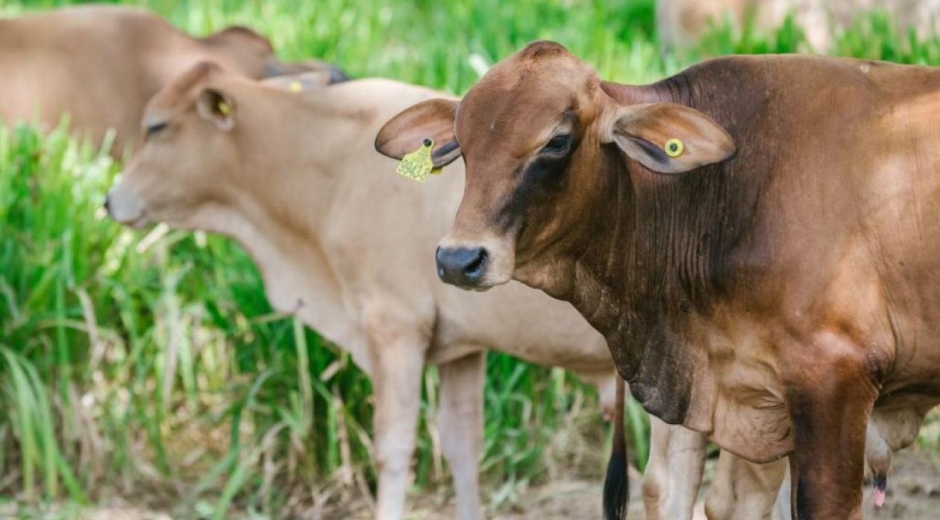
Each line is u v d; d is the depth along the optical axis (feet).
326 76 41.39
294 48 55.42
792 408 23.43
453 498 37.27
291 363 37.04
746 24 51.31
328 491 36.88
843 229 23.15
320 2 61.31
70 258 37.42
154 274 38.93
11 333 37.09
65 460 37.40
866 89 23.81
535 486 37.63
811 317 23.13
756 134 23.95
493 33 54.90
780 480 28.45
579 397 38.37
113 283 37.45
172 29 52.47
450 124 24.54
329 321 34.88
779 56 24.66
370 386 37.17
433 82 46.96
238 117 34.68
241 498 37.55
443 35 56.65
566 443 37.88
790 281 23.26
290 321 36.99
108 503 36.99
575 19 58.44
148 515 36.47
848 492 23.32
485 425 37.42
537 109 22.26
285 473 37.52
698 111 22.57
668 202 24.21
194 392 37.63
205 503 36.58
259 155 34.65
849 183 23.26
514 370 37.58
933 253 22.93
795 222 23.34
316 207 34.19
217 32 53.31
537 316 31.76
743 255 23.66
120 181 35.96
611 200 23.76
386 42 61.82
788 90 24.08
